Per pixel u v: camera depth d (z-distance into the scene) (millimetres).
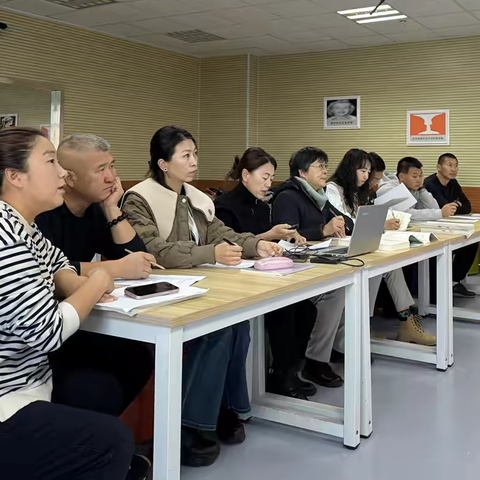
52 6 6188
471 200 7254
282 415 2562
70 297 1481
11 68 6336
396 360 3570
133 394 1829
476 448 2357
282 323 2746
